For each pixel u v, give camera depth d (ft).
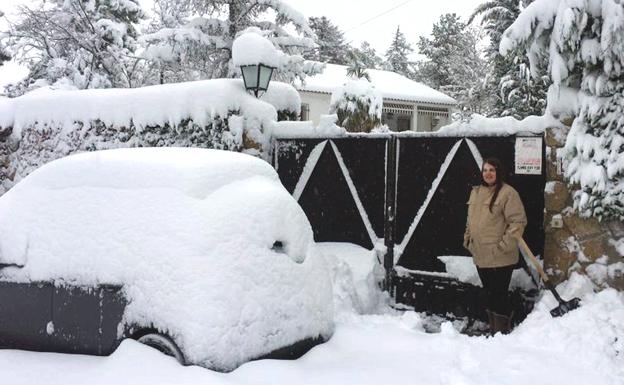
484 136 19.38
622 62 15.56
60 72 51.60
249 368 11.19
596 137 16.30
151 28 64.34
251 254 12.15
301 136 23.80
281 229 13.23
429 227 20.65
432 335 14.58
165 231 11.98
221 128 24.00
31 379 11.14
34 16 50.93
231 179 13.35
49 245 13.06
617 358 13.30
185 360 10.92
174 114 24.31
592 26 16.14
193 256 11.51
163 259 11.66
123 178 13.21
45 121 28.40
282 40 42.29
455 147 20.01
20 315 13.01
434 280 20.25
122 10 62.75
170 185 12.67
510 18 61.46
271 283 12.30
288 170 24.41
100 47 55.16
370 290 20.17
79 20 54.60
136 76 57.72
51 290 12.71
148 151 14.16
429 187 20.68
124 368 10.97
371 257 21.26
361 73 49.16
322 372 11.75
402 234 21.25
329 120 23.22
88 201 13.20
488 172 16.96
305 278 13.35
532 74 17.83
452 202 20.21
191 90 24.09
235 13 43.11
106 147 26.50
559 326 14.64
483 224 16.92
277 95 27.43
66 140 27.73
